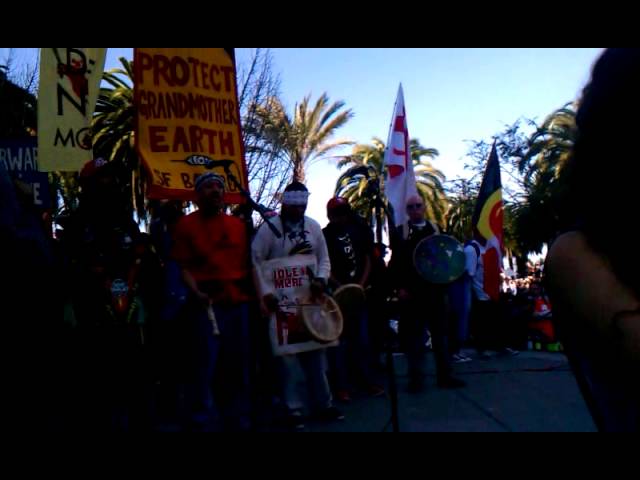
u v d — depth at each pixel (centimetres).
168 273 496
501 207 1004
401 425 505
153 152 566
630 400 101
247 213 525
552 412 528
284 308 506
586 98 104
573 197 107
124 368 405
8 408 214
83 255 401
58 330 227
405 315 669
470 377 736
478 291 970
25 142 617
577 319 104
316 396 536
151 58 571
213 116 587
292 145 1599
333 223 662
